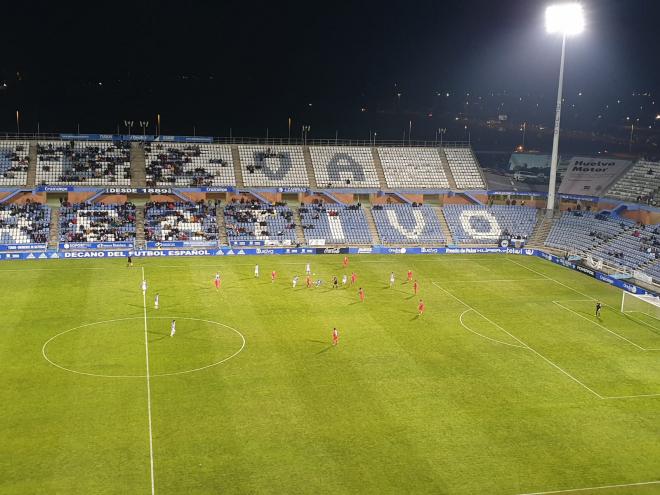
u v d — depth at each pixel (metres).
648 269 89.25
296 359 58.66
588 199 114.94
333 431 45.88
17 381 52.12
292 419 47.44
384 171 122.19
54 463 40.66
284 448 43.41
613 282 87.94
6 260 90.81
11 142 112.00
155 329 65.06
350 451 43.34
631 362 60.69
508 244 107.38
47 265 88.75
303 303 75.31
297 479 39.84
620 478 41.19
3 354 57.44
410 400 51.19
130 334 63.47
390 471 41.09
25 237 96.25
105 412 47.50
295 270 90.94
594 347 64.25
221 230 105.00
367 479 40.12
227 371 55.50
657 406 51.62
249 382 53.47
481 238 110.25
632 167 118.56
